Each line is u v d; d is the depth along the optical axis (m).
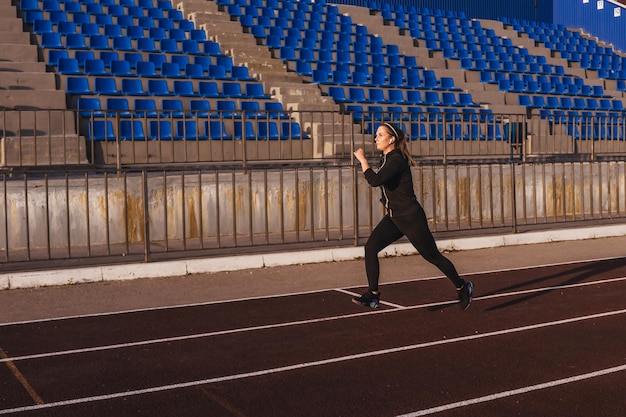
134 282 10.81
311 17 28.00
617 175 16.30
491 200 14.41
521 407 5.35
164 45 21.72
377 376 6.18
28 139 14.27
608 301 9.23
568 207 17.78
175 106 17.89
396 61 26.38
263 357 6.82
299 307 9.08
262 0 27.59
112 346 7.30
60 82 17.98
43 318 8.60
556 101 26.62
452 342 7.29
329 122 18.86
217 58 22.09
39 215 12.83
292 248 12.59
